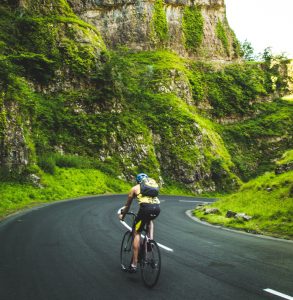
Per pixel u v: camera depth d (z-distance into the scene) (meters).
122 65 59.03
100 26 75.75
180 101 61.75
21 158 28.64
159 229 13.00
